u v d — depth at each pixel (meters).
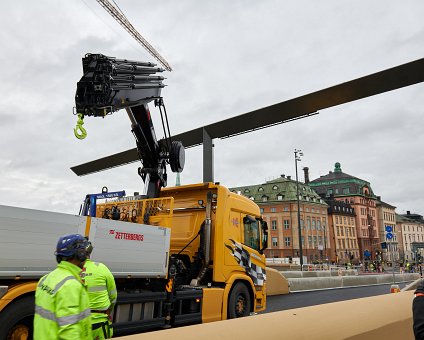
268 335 2.44
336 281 22.30
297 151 42.53
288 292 18.38
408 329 3.81
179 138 20.50
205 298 7.61
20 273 4.62
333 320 3.00
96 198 7.78
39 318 2.60
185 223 8.97
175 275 7.12
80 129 6.61
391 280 27.84
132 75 7.59
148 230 6.55
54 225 5.04
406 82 14.45
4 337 4.47
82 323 2.66
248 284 8.95
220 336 2.27
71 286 2.63
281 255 83.69
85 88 6.54
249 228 9.34
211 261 8.29
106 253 5.70
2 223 4.50
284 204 85.75
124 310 6.12
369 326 3.21
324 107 16.28
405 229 137.12
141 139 8.91
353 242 102.50
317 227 89.38
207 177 18.86
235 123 18.42
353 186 112.50
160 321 6.62
